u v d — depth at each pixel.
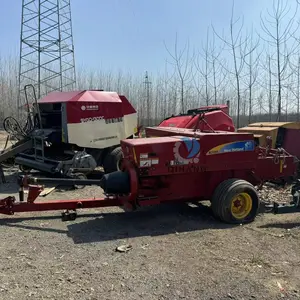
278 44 12.86
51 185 7.96
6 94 22.70
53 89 19.86
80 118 8.05
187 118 9.16
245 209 5.38
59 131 8.20
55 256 4.12
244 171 5.62
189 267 3.83
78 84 21.73
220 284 3.46
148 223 5.36
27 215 5.72
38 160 8.24
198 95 17.64
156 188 5.21
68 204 5.33
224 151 5.33
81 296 3.25
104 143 8.48
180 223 5.34
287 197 6.72
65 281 3.52
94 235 4.84
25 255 4.14
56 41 18.55
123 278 3.58
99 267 3.83
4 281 3.51
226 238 4.69
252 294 3.29
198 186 5.39
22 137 8.98
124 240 4.64
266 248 4.34
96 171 9.61
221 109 10.10
